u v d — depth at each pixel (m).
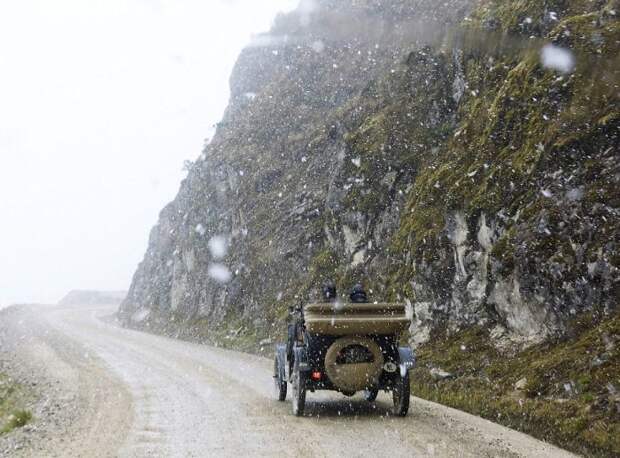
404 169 23.70
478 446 9.39
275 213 36.56
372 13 40.75
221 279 38.44
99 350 29.83
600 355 11.22
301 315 13.73
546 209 14.61
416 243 18.84
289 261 31.72
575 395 10.81
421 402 13.80
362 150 26.38
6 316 61.06
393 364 11.96
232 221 40.84
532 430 10.66
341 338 11.93
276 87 50.16
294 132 42.19
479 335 15.51
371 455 8.93
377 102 30.62
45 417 13.53
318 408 13.21
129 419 12.38
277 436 10.39
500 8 21.98
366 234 24.47
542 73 17.52
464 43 23.44
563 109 16.00
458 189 18.14
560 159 15.05
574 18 17.66
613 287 12.47
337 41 45.94
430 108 24.61
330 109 41.41
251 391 16.06
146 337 38.66
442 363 15.45
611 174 13.84
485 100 20.12
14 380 21.95
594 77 15.63
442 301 17.30
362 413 12.48
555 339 13.16
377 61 38.81
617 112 14.39
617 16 16.42
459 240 17.39
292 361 13.57
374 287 21.83
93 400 15.24
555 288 13.51
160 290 51.38
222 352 28.11
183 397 15.16
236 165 43.34
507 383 12.88
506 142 17.73
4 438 11.73
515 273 14.71
